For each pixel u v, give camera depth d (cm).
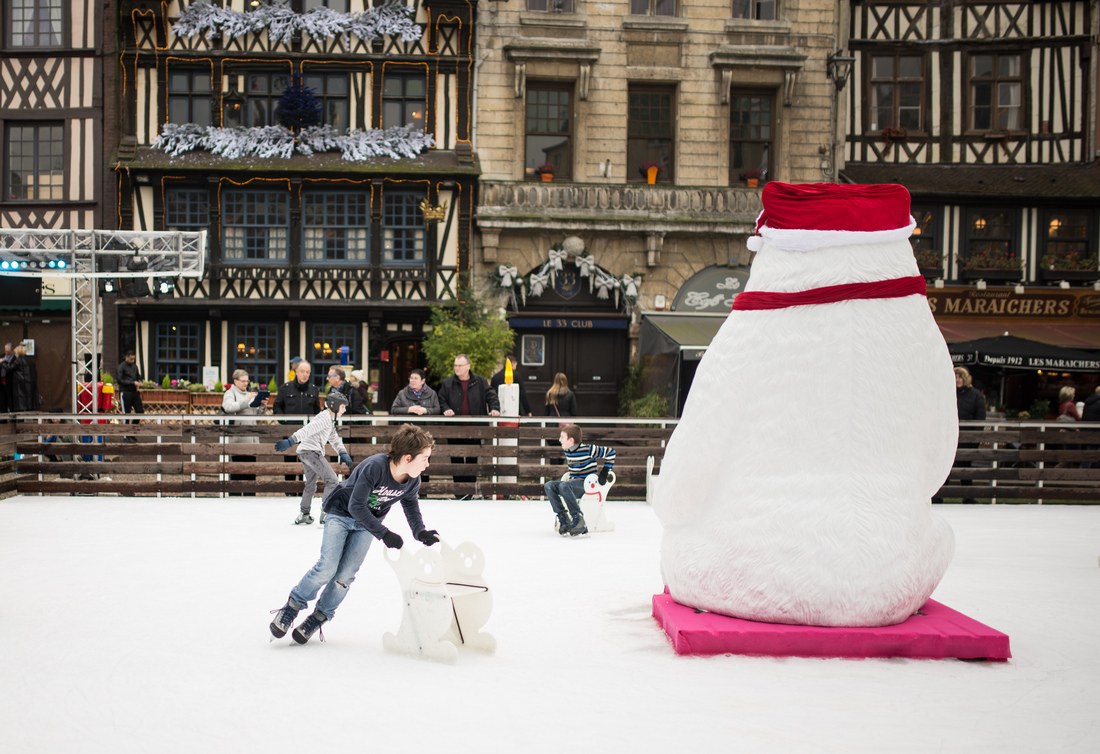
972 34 2252
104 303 2036
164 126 2058
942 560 563
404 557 525
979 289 2098
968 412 1310
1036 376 2092
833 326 552
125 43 2067
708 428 564
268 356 2083
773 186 560
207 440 1219
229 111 2086
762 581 547
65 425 1215
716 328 2019
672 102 2184
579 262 2106
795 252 559
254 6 2084
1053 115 2245
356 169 2047
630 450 1259
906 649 531
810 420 551
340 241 2100
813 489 548
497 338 1889
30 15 2084
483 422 1252
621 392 2128
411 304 2056
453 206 2088
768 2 2188
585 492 961
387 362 2105
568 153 2169
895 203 559
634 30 2141
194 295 2059
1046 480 1266
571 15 2119
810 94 2192
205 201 2078
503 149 2114
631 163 2191
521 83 2103
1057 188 2178
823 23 2186
